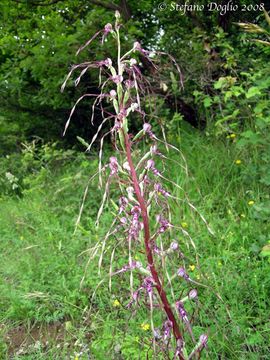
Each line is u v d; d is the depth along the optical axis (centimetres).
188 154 559
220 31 587
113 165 172
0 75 789
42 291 381
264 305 304
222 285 320
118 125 173
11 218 548
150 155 177
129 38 623
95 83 698
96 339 316
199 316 296
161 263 184
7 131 832
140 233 175
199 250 375
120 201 175
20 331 353
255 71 558
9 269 423
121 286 342
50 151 668
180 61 632
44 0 743
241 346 280
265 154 446
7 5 763
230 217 414
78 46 638
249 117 504
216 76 635
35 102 782
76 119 800
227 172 492
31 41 744
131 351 274
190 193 466
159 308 190
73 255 416
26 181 630
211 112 612
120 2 689
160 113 614
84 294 369
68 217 513
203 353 270
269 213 391
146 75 650
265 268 332
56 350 316
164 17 738
